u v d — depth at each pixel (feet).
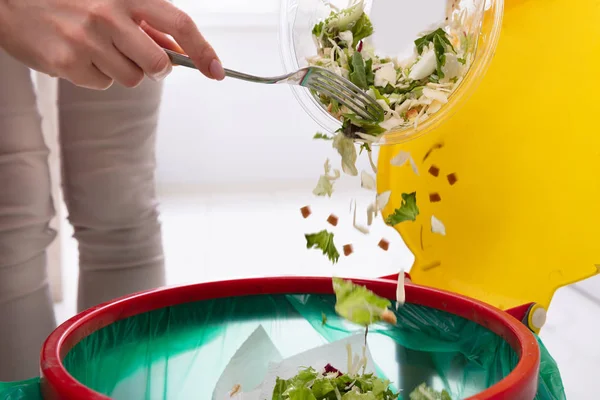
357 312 2.38
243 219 7.23
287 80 2.50
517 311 2.59
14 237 3.07
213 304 2.68
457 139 2.79
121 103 3.15
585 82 2.55
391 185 2.89
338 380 2.36
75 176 3.21
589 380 3.64
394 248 5.95
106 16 2.45
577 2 2.55
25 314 3.13
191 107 9.00
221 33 8.96
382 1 2.64
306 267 5.47
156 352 2.57
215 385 2.59
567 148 2.59
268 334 2.71
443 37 2.56
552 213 2.63
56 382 2.12
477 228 2.79
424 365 2.60
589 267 2.58
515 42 2.67
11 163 3.03
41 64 2.60
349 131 2.60
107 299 3.29
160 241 3.38
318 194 2.58
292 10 2.71
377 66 2.61
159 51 2.46
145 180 3.28
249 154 9.19
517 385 2.13
